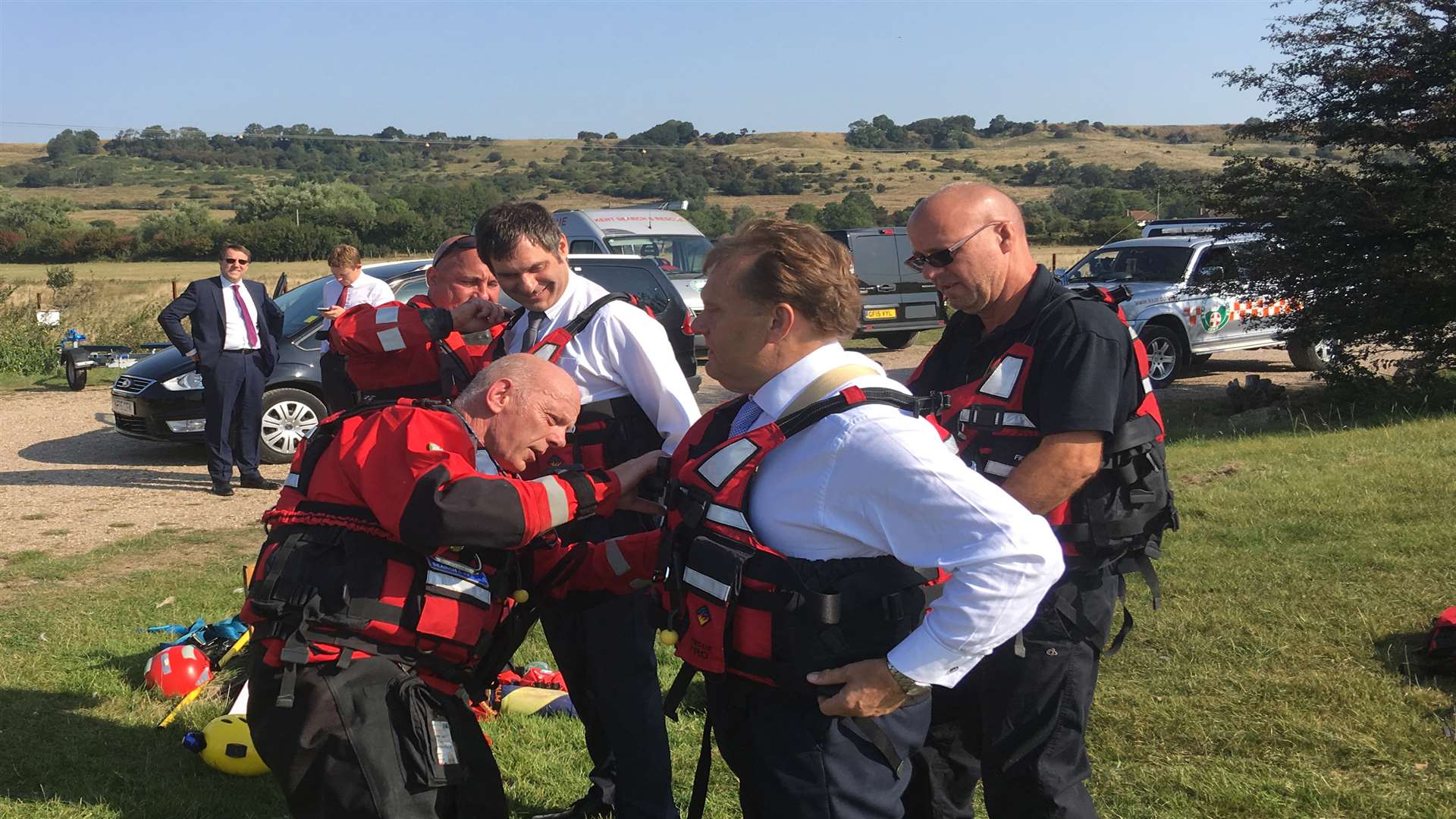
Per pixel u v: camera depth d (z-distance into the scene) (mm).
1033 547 1793
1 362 16266
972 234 2512
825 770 1970
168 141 195250
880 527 1869
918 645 1863
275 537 2410
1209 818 3355
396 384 3473
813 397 1941
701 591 2004
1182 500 6973
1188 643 4613
